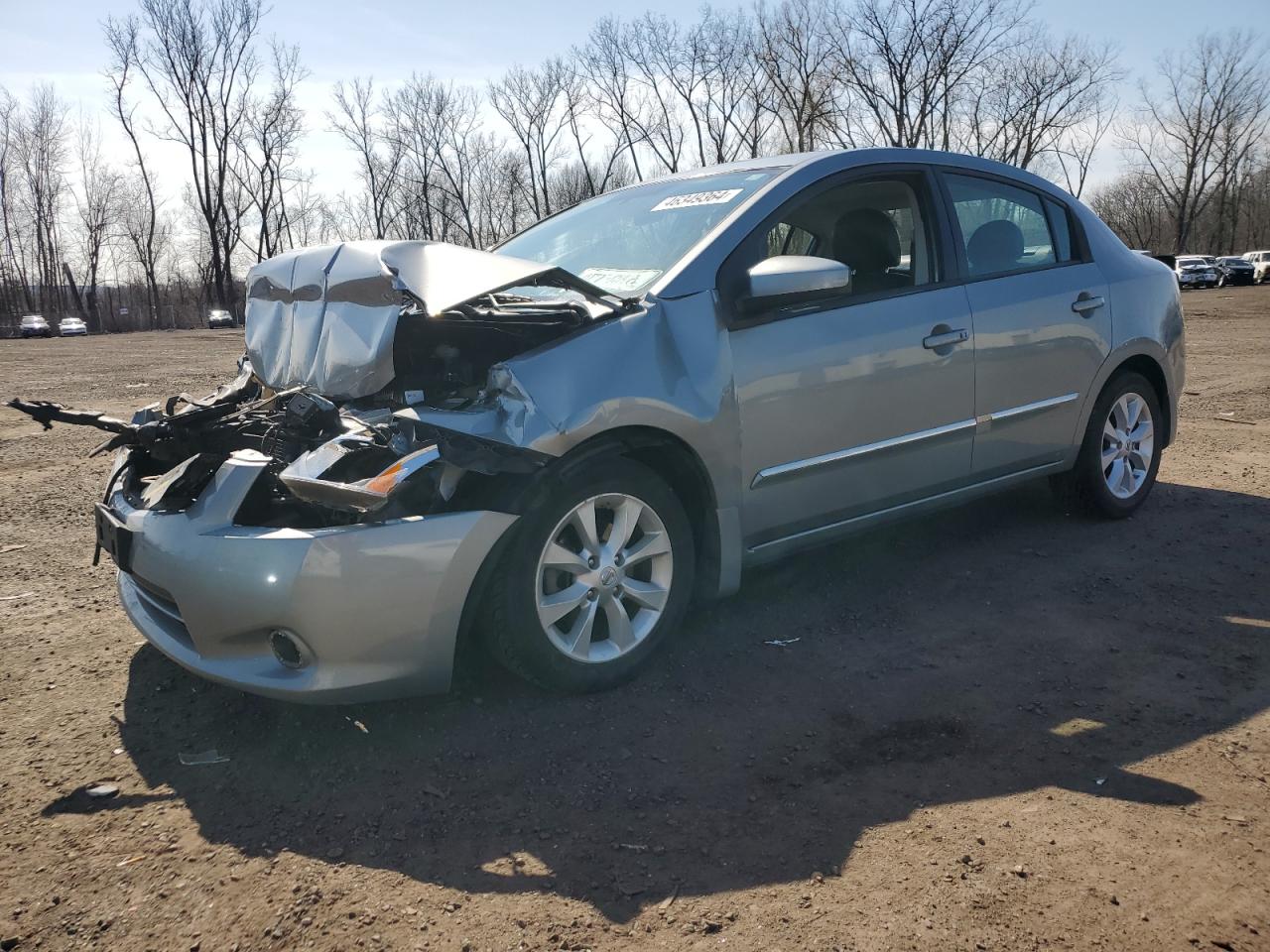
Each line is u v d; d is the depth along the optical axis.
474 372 3.17
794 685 3.09
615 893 2.11
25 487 6.39
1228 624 3.45
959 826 2.31
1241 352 12.85
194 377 14.73
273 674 2.64
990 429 3.93
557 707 2.96
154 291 56.69
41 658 3.50
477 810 2.44
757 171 3.75
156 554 2.75
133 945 2.01
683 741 2.76
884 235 3.96
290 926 2.04
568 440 2.76
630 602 3.16
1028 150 43.34
